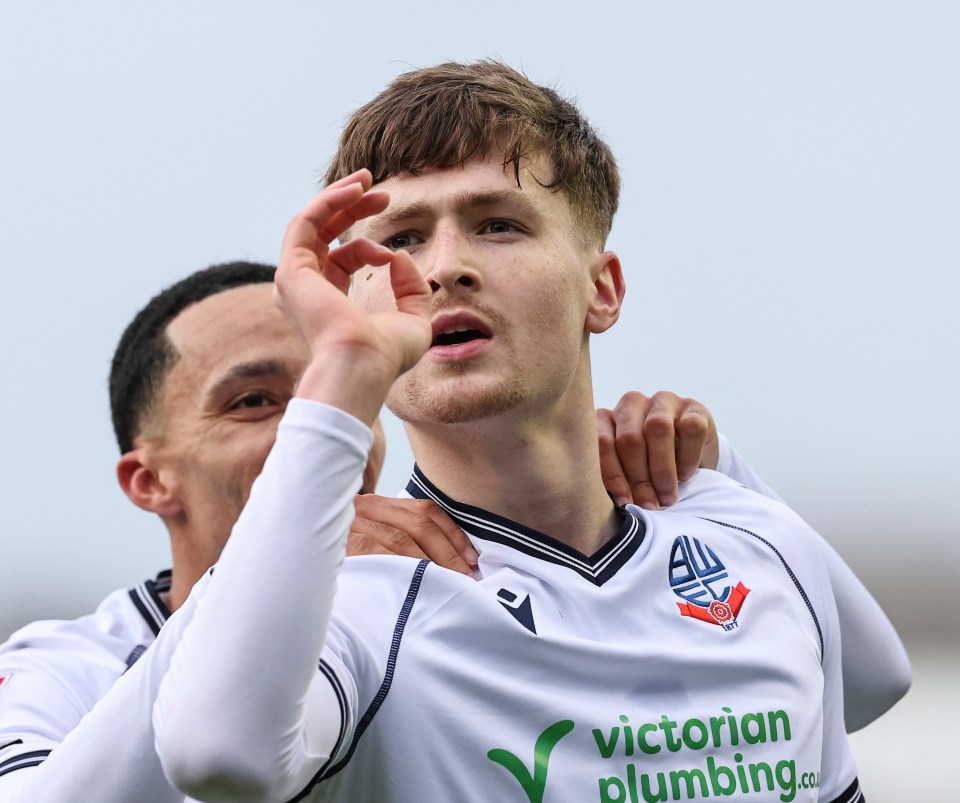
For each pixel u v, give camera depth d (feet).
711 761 23.31
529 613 23.57
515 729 22.24
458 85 25.80
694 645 24.54
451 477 25.76
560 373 24.77
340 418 18.88
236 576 18.07
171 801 19.44
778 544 27.63
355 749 21.59
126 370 38.14
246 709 17.49
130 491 37.55
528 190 24.91
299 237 20.45
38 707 30.09
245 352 36.58
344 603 22.54
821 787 27.07
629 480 29.40
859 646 30.96
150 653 19.70
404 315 20.52
